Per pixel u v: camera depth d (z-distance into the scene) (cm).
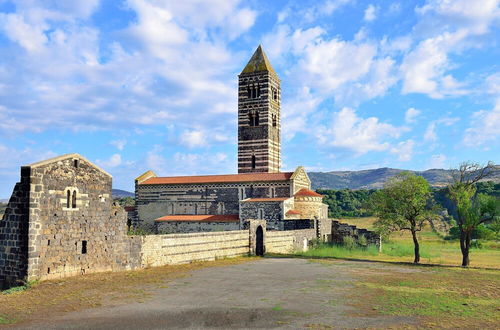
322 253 6756
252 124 10131
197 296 3002
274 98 10381
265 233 6631
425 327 2205
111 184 4166
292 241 7262
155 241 4662
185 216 8700
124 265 4247
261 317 2386
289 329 2142
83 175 3853
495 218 5688
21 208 3362
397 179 6456
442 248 9250
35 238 3359
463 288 3494
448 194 6309
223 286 3456
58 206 3584
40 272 3397
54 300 2794
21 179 3384
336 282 3747
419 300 2928
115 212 4184
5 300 2786
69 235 3672
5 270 3397
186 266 4794
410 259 6638
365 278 4038
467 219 5747
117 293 3067
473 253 8069
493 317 2445
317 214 8419
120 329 2114
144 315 2405
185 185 9075
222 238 5747
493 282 3862
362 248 7731
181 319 2320
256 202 7950
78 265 3750
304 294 3127
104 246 4025
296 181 8438
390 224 6338
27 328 2128
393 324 2259
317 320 2328
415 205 6125
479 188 15688
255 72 10162
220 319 2331
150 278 3816
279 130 10544
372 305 2745
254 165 10012
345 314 2481
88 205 3884
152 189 9369
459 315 2488
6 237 3409
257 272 4397
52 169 3547
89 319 2309
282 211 7738
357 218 16912
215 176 9169
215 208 8812
